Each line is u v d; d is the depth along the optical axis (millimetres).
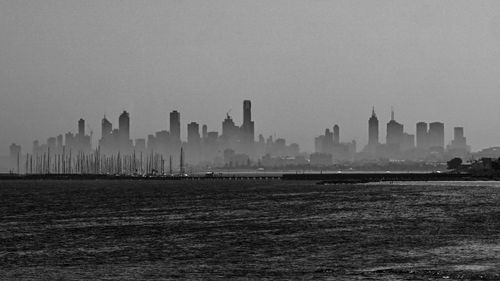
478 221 133375
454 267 78750
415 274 74562
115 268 82062
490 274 74125
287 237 110562
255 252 93812
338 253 91625
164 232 120000
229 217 150750
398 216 148875
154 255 92062
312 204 196250
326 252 92688
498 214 150250
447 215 149125
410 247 96188
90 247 100562
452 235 110062
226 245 101312
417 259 85188
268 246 99688
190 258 89125
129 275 77562
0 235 116938
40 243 105750
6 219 149875
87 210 178500
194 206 192000
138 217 153000
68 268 82500
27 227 130875
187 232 119625
